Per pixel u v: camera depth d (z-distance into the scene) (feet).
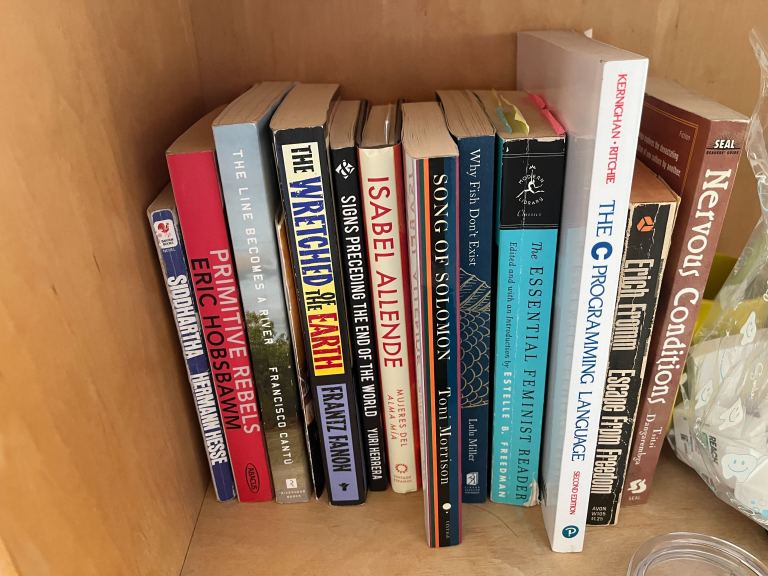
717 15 1.81
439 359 1.43
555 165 1.38
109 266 1.30
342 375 1.61
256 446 1.73
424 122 1.46
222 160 1.39
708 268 1.43
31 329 1.01
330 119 1.53
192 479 1.73
